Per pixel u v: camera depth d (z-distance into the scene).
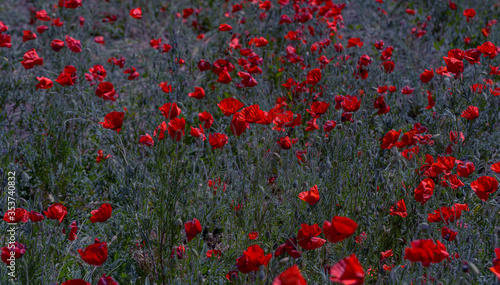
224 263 2.62
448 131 3.68
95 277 2.45
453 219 2.44
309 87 4.80
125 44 6.95
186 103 4.75
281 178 3.36
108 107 4.77
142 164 3.13
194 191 3.01
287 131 3.62
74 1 5.45
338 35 5.88
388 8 7.58
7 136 3.97
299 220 2.98
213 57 6.03
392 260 2.75
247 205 3.04
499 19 6.64
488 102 3.99
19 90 5.23
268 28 6.71
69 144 3.99
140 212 2.89
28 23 7.52
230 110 2.89
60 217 2.40
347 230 1.67
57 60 5.45
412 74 5.28
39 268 2.52
